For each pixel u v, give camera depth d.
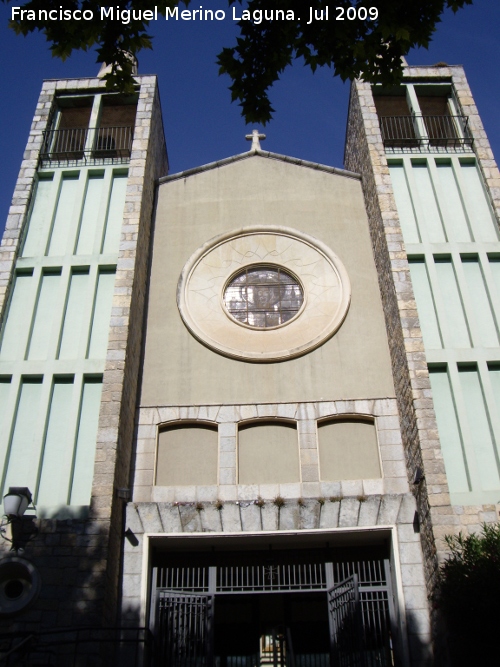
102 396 15.88
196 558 15.73
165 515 15.39
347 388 17.33
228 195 21.31
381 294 19.02
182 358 17.94
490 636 12.29
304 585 15.45
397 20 11.93
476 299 18.27
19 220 19.59
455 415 16.42
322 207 21.02
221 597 15.88
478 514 14.70
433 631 13.84
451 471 15.67
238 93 12.82
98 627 12.59
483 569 12.63
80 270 18.92
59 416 16.52
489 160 20.73
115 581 14.46
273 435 16.83
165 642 14.33
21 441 16.14
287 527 15.23
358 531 15.15
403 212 20.08
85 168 21.05
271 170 21.89
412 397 15.75
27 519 14.33
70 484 15.44
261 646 15.92
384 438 16.56
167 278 19.52
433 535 14.04
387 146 21.44
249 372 17.62
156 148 22.66
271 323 18.72
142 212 19.66
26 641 12.09
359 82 22.48
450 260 18.98
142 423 16.92
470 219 19.69
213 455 16.59
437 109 23.56
